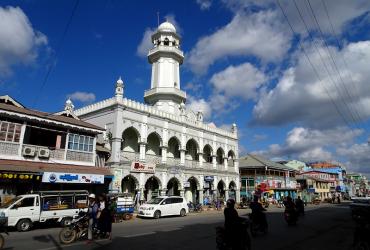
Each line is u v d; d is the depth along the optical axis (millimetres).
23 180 21891
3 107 21141
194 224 19719
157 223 20625
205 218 24938
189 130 39250
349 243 13141
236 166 47250
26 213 16906
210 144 42719
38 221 17359
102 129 26797
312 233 16188
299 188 66188
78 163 25328
